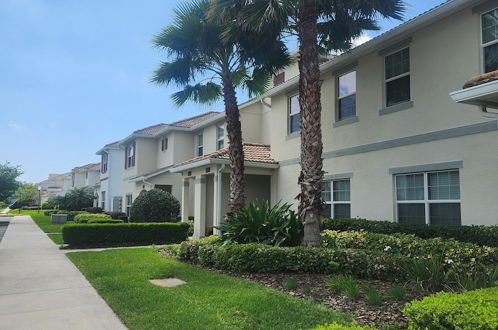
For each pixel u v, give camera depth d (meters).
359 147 12.88
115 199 32.97
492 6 9.42
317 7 11.12
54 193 75.25
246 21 10.44
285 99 16.69
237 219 10.55
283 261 8.30
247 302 6.11
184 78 14.45
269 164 16.67
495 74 6.50
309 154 9.51
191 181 23.81
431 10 10.30
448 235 9.47
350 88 13.61
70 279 8.65
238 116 13.52
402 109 11.48
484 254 7.56
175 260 10.80
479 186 9.43
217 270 9.15
